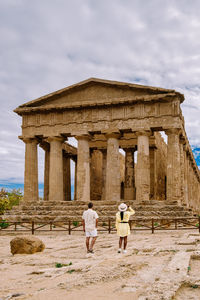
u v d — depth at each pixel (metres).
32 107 38.72
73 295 6.71
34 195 38.12
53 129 37.97
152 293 6.30
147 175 33.91
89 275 8.30
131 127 34.88
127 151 45.97
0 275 9.88
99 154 55.66
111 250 13.73
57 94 37.88
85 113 37.03
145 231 22.22
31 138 38.81
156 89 33.66
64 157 49.38
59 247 15.98
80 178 36.03
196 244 13.70
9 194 51.81
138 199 33.47
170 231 21.36
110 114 36.06
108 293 6.76
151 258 10.81
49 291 7.14
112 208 30.80
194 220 27.78
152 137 43.47
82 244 16.81
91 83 37.00
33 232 22.88
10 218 30.55
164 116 33.88
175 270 8.30
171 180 32.94
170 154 33.41
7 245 18.31
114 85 35.75
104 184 47.22
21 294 7.04
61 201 34.22
